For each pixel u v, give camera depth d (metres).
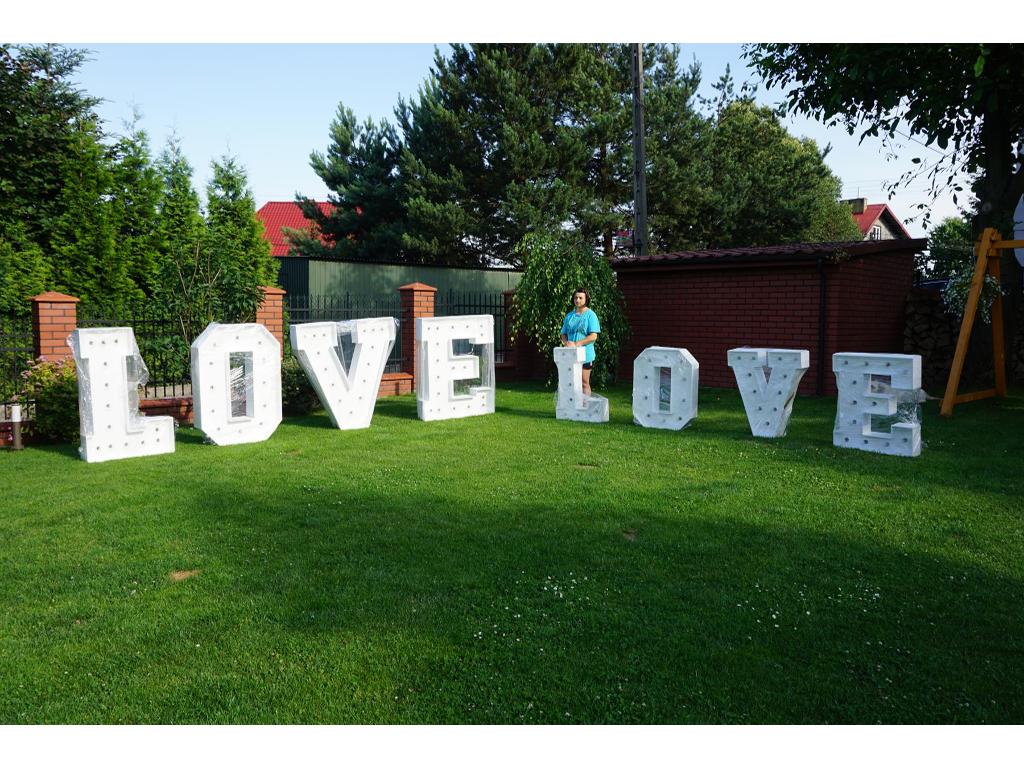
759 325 13.75
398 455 7.90
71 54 17.33
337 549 4.85
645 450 8.05
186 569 4.54
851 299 13.21
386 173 27.22
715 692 3.10
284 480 6.76
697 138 26.48
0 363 9.62
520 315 14.73
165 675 3.26
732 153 29.97
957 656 3.37
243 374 9.08
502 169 24.91
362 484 6.57
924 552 4.68
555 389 14.27
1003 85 11.53
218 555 4.75
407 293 13.73
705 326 14.55
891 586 4.15
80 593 4.14
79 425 8.59
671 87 25.92
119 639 3.59
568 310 13.99
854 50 12.02
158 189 15.39
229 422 8.69
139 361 8.04
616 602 3.97
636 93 20.27
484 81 24.78
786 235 29.44
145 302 14.26
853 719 2.92
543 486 6.44
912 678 3.19
